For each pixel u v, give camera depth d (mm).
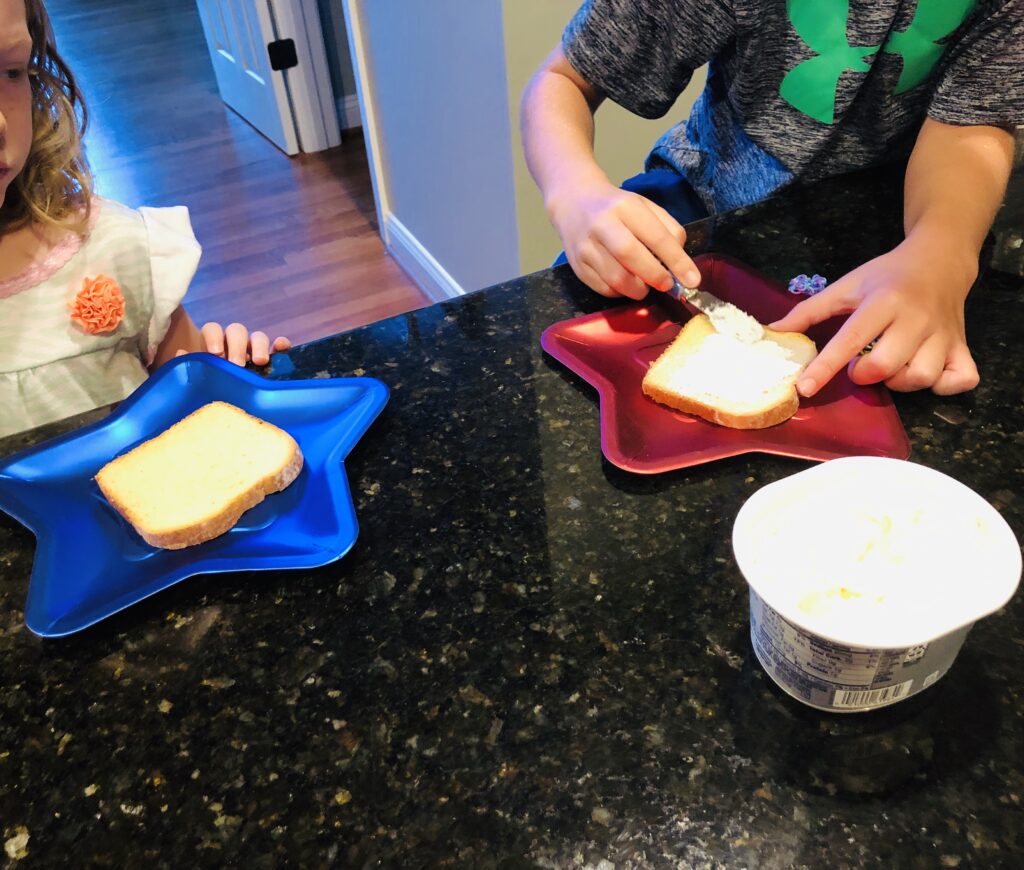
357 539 533
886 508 421
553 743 414
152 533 530
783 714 417
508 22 1398
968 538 397
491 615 479
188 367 685
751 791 387
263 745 426
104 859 387
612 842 375
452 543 526
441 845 379
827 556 400
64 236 966
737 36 892
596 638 461
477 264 1925
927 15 803
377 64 1967
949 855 360
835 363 592
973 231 706
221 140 3049
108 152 2992
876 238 799
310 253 2404
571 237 771
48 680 468
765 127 931
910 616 372
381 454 599
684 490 551
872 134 909
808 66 867
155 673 466
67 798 411
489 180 1690
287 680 456
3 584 534
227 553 533
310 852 382
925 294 627
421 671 453
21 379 933
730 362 635
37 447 623
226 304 2221
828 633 354
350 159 2871
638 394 635
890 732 405
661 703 427
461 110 1669
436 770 408
